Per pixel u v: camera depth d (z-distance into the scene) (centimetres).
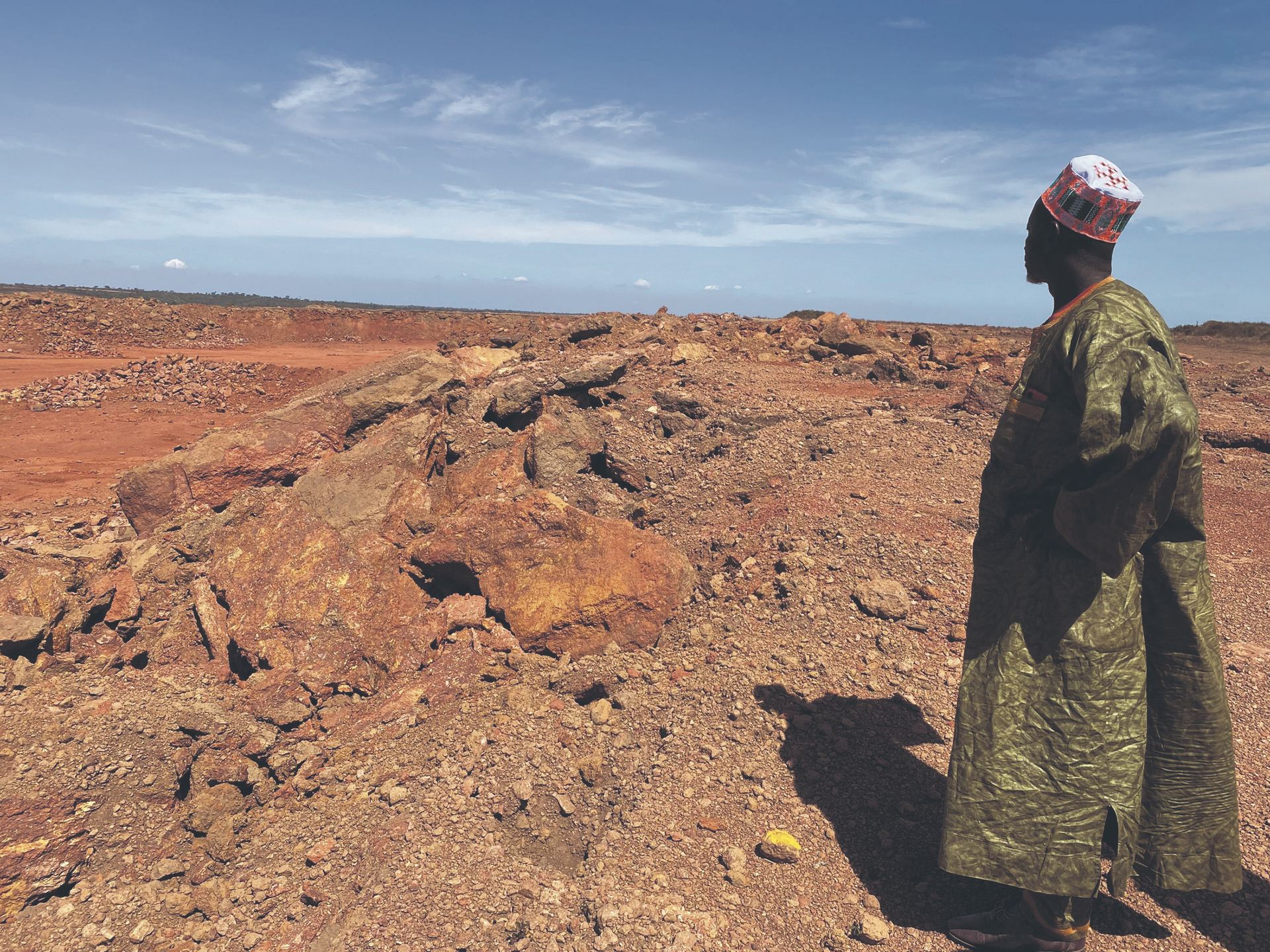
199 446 739
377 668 506
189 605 567
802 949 282
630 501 786
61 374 2036
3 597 488
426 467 725
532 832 368
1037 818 254
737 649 474
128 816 379
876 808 349
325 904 332
